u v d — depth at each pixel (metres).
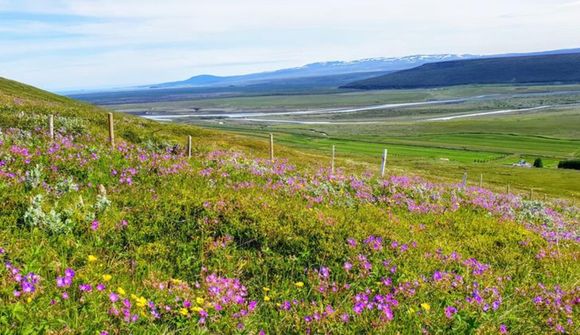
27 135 16.94
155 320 6.58
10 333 5.35
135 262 8.37
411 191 18.81
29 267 6.98
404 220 13.49
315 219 11.03
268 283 8.65
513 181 110.62
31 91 112.62
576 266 12.09
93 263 7.87
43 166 12.72
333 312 7.29
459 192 22.56
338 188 17.14
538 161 163.38
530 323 8.06
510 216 18.16
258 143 76.94
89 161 14.20
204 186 14.02
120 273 7.87
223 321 6.77
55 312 6.05
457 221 14.75
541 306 8.78
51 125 19.70
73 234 8.87
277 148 77.25
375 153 188.00
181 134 69.88
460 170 128.38
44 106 40.75
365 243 10.14
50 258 7.60
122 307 6.44
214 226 10.31
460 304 8.12
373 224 11.56
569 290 9.91
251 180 16.11
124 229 9.56
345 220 11.46
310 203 13.26
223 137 75.19
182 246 9.27
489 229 14.19
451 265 10.12
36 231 8.40
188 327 6.44
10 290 6.25
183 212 10.62
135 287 7.43
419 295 8.36
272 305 7.65
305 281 8.75
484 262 11.35
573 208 33.16
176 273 8.48
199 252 9.23
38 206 8.99
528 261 11.73
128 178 13.04
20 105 38.16
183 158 17.86
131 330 6.10
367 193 16.80
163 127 70.81
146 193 11.91
